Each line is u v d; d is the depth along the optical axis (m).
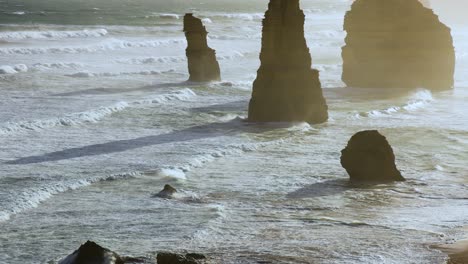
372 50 183.12
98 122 131.50
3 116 132.75
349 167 92.81
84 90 169.75
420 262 57.44
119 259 55.03
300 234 67.00
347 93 172.62
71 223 71.44
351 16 184.88
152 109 146.12
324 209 78.00
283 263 57.34
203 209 76.88
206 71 189.62
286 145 115.62
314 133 125.94
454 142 118.62
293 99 135.62
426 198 83.75
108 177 91.00
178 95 161.62
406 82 182.12
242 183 90.38
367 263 57.34
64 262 54.16
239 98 164.12
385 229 68.94
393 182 91.56
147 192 84.88
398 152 110.44
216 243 64.06
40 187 84.56
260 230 68.88
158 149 109.44
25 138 115.56
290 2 136.25
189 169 97.50
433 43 182.62
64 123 128.38
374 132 93.25
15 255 61.41
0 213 73.81
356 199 82.62
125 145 112.00
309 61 137.25
